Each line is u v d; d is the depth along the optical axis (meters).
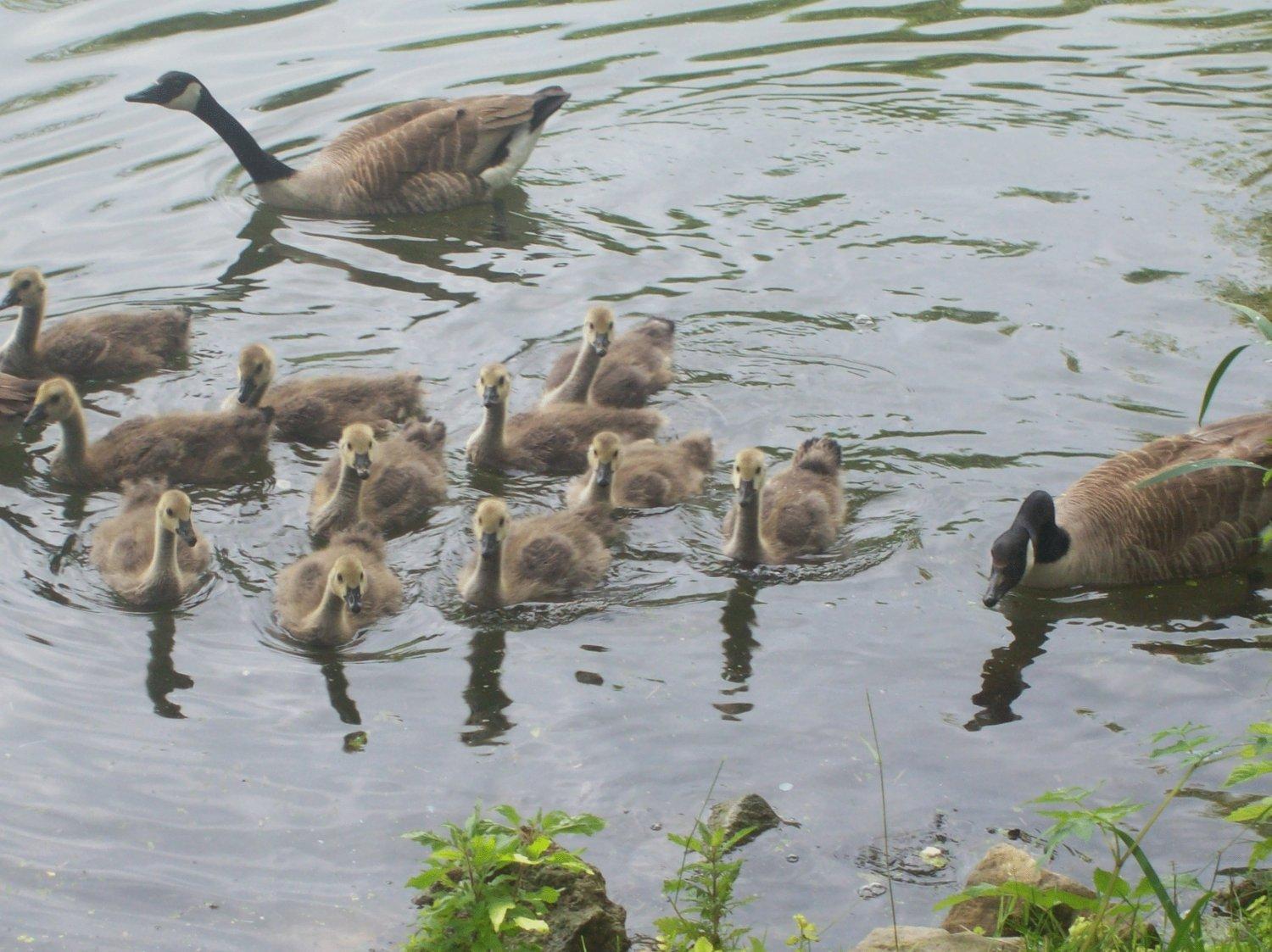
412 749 10.98
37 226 19.84
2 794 10.43
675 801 10.38
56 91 23.27
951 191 21.02
